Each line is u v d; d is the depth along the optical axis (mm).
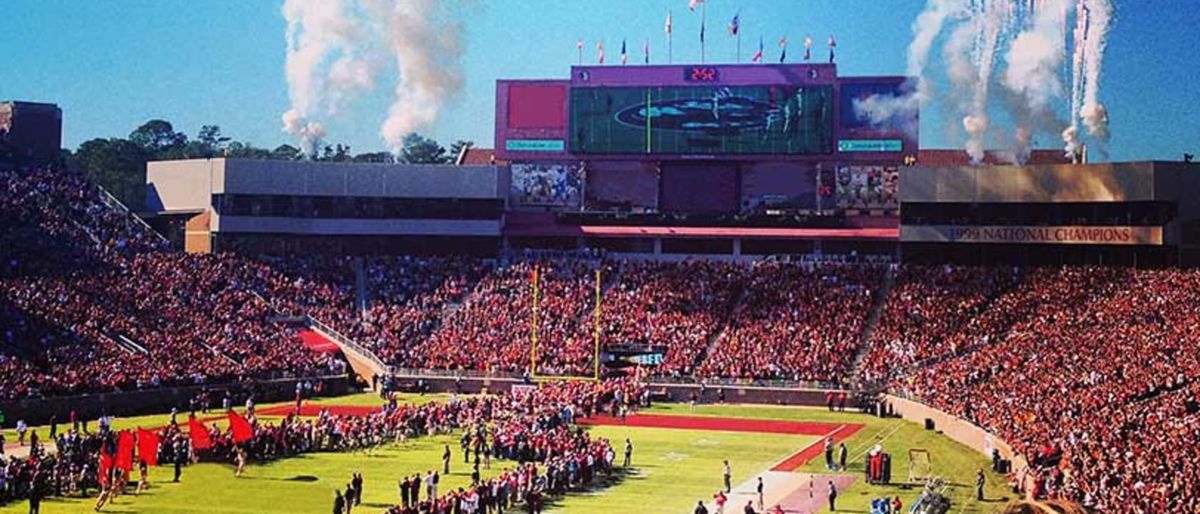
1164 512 44906
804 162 124750
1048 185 115688
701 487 62094
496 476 62781
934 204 120312
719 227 126812
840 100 123375
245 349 101688
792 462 70438
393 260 125312
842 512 55938
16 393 78125
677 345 107500
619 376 104875
